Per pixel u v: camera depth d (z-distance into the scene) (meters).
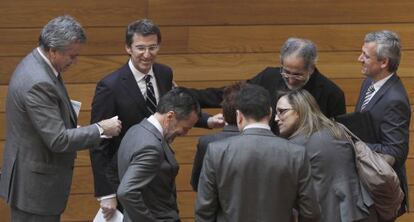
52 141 10.76
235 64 15.69
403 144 11.77
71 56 11.01
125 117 12.09
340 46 15.77
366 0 15.70
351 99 15.87
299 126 11.02
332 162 10.88
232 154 9.79
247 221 9.81
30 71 10.86
